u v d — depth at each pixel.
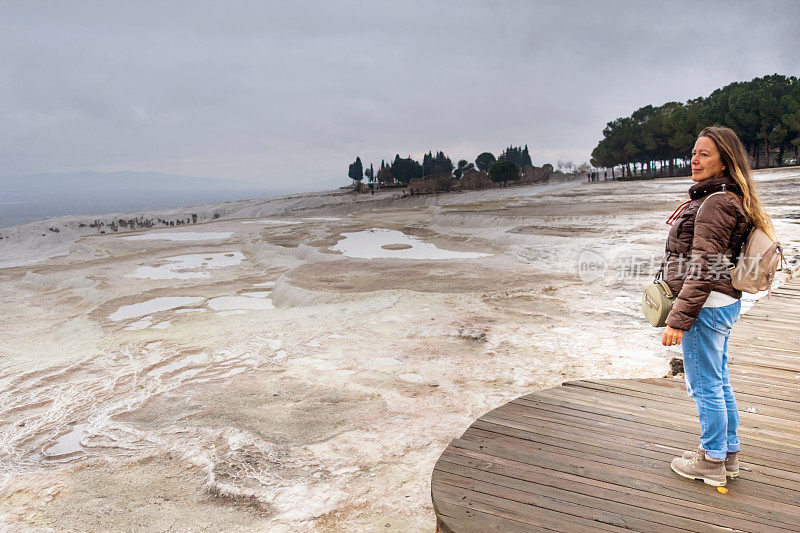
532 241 21.69
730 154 2.51
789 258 11.86
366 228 35.72
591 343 7.11
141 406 6.25
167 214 100.81
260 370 7.14
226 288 21.12
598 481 2.88
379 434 4.70
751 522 2.53
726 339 2.76
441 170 155.88
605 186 68.06
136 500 3.83
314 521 3.37
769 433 3.47
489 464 3.06
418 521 3.30
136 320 16.02
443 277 14.76
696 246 2.54
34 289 26.00
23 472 4.61
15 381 8.55
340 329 9.02
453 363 6.66
